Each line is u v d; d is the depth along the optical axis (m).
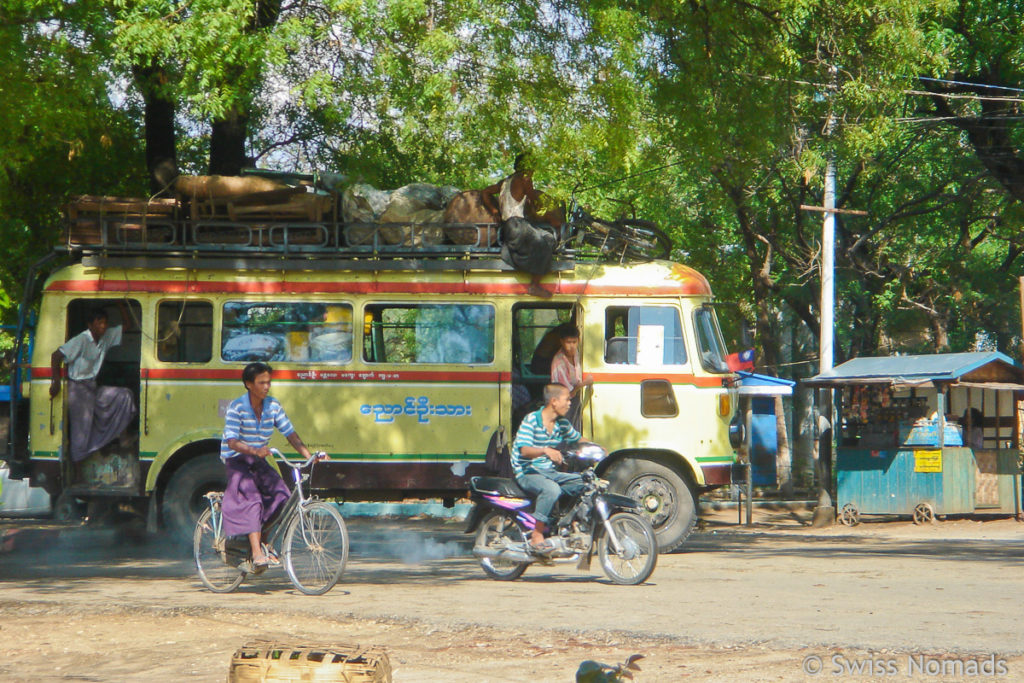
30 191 19.52
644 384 14.45
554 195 14.41
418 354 14.39
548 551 11.24
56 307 14.26
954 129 28.05
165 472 14.23
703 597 10.15
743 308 33.53
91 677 6.92
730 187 25.81
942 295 32.59
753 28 15.34
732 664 7.07
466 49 14.04
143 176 20.53
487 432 14.30
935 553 14.88
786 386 21.41
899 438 21.06
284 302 14.38
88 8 13.94
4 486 19.08
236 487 10.50
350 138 20.62
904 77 15.67
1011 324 35.47
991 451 21.05
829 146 18.58
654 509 14.35
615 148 14.94
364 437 14.28
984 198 30.97
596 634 8.08
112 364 15.27
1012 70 24.39
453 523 20.03
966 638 7.89
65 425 14.05
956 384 20.34
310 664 5.09
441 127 14.86
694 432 14.45
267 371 10.55
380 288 14.38
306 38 14.34
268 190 14.38
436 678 6.77
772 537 18.14
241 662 5.12
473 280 14.42
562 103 14.55
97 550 15.23
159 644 7.95
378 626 8.55
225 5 13.24
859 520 21.66
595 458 11.43
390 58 13.34
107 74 14.38
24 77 13.84
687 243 31.28
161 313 14.30
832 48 15.58
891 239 30.86
